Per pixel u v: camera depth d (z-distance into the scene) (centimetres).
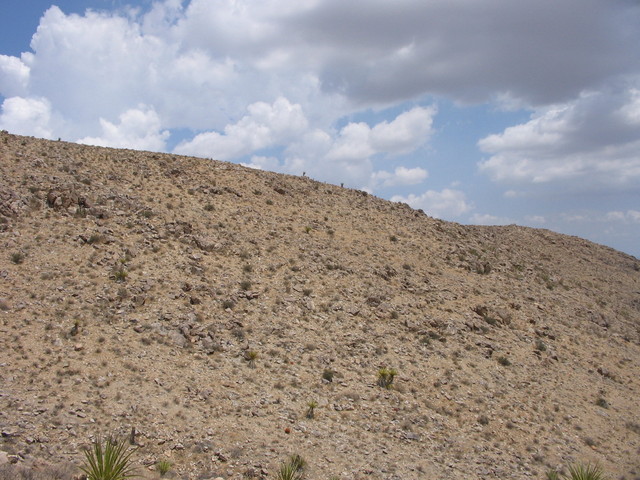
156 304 3016
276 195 5694
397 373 2980
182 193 4856
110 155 5303
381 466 2073
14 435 1769
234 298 3312
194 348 2742
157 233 3853
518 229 8969
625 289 6981
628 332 5022
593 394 3381
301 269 4003
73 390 2144
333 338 3195
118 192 4322
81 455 1755
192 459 1898
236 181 5684
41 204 3691
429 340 3472
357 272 4231
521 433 2672
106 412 2052
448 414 2703
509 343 3803
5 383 2069
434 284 4497
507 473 2236
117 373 2344
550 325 4434
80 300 2822
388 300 3900
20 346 2334
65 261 3150
